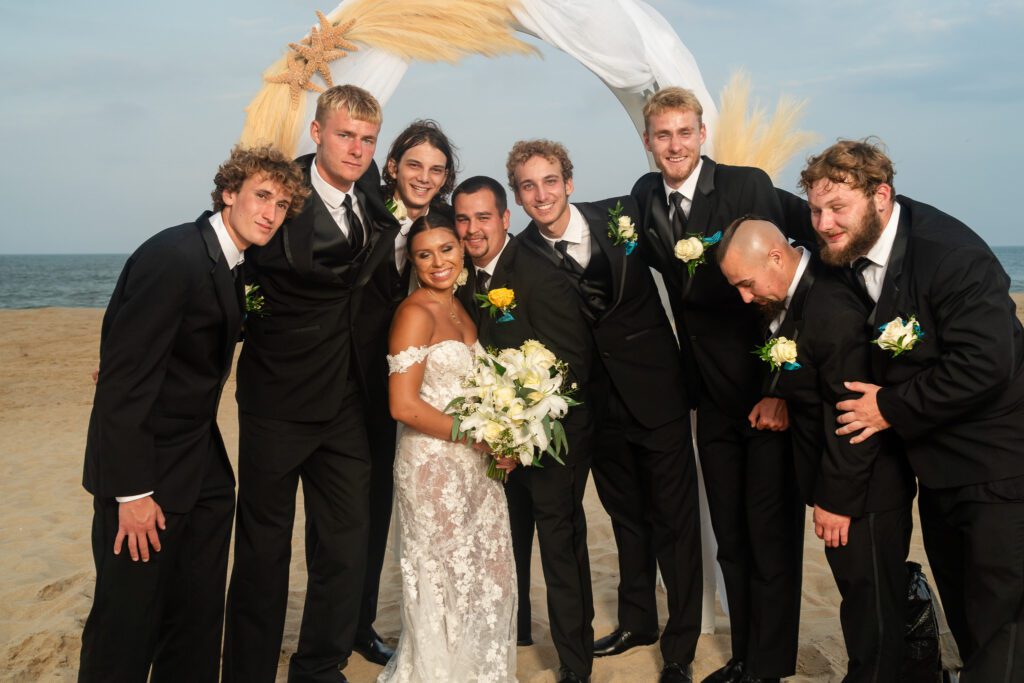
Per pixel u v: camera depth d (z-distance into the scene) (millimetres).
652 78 4023
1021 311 15781
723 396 3389
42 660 3715
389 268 3348
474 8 3885
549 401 2953
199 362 2822
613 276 3381
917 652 2902
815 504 2920
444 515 3062
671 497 3498
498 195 3281
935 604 2994
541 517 3352
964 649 2863
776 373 2971
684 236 3338
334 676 3375
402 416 3000
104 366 2633
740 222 2945
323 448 3326
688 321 3432
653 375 3475
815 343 2818
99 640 2693
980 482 2609
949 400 2533
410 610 3080
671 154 3287
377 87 3934
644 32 3979
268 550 3254
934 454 2709
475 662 3053
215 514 2959
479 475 3135
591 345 3500
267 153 2773
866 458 2770
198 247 2734
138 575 2699
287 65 3811
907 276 2660
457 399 3029
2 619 4191
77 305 33156
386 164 3498
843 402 2740
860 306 2803
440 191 3594
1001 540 2572
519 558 3846
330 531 3361
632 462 3627
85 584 4566
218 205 2883
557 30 3908
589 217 3465
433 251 3045
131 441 2615
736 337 3342
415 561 3092
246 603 3252
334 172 3100
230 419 8844
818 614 4184
